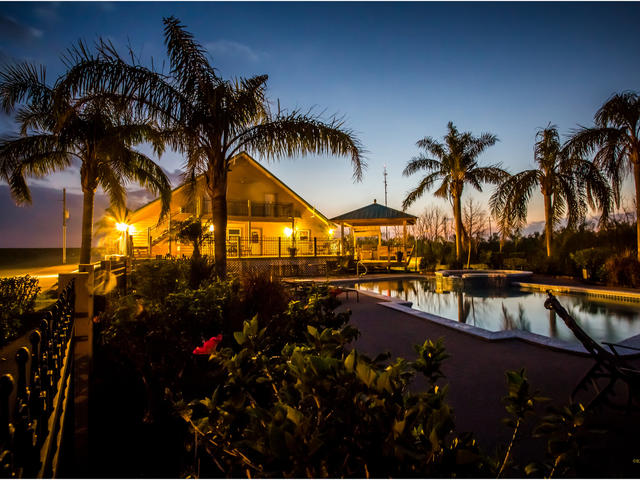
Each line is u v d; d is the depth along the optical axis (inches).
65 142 431.2
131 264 438.6
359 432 41.8
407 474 38.7
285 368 63.5
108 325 148.9
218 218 293.0
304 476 37.2
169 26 271.4
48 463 65.2
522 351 195.3
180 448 112.3
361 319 285.3
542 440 105.3
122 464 108.0
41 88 410.6
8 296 177.6
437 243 957.2
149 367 130.9
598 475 87.2
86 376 142.7
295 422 38.4
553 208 611.5
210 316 135.0
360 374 41.3
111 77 260.5
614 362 122.0
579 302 375.2
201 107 290.8
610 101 473.1
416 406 41.7
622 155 482.9
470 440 45.2
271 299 171.8
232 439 67.1
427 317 279.1
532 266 676.1
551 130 647.1
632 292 386.6
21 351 52.1
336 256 781.9
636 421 114.4
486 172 724.0
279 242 716.0
